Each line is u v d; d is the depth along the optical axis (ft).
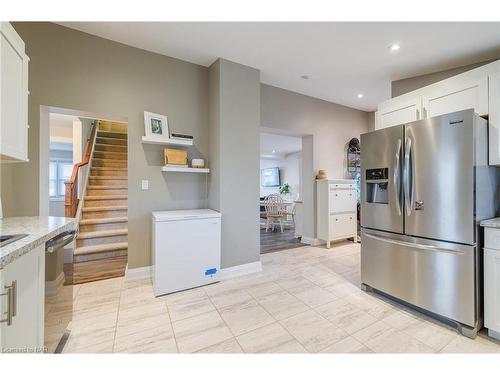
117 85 8.74
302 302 7.50
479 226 5.88
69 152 23.71
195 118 10.27
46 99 7.71
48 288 4.56
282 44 8.70
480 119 6.07
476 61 9.53
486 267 5.75
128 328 6.08
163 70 9.57
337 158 15.70
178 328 6.10
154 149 9.45
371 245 7.98
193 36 8.30
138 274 9.14
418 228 6.66
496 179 6.68
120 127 19.77
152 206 9.44
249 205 10.24
